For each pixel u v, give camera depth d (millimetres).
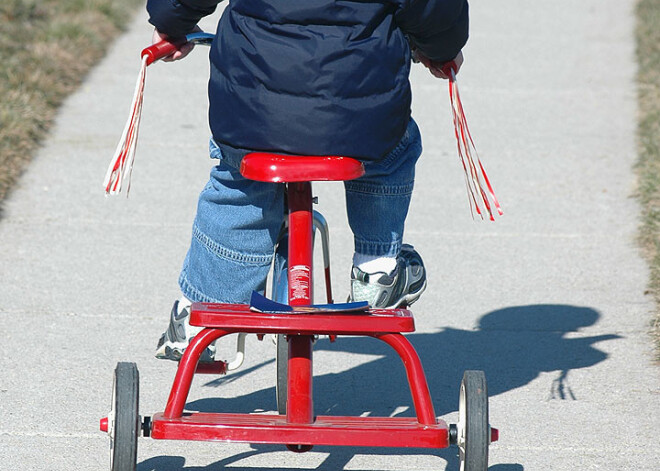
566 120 25984
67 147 22766
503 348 14391
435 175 22078
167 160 22500
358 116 8742
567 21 35906
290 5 8586
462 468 8984
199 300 10367
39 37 29344
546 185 21562
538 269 17438
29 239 17984
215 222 10008
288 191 9500
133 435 8664
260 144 8859
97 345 14094
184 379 8883
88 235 18344
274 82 8633
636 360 13945
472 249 18312
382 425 8883
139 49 30969
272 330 8758
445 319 15414
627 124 25703
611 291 16484
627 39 33625
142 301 15750
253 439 8586
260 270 10172
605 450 11359
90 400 12383
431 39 9406
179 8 9297
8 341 14031
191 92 27641
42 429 11547
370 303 10578
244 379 13281
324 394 12875
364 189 10227
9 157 21562
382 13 8742
